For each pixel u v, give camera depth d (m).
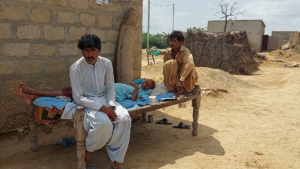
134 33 5.20
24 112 4.15
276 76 13.96
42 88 4.26
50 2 4.12
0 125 3.91
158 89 4.40
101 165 3.38
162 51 23.34
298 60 23.59
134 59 5.70
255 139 4.40
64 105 2.94
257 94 8.00
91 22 4.76
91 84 3.11
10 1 3.69
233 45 14.98
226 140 4.34
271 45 31.83
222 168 3.34
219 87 7.98
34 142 3.73
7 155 3.59
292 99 7.44
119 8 5.20
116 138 2.96
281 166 3.43
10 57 3.83
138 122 5.30
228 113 5.97
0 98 3.84
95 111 2.89
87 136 2.85
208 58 15.26
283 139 4.41
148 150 3.87
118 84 4.03
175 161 3.51
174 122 5.34
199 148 3.99
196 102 4.38
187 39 16.00
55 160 3.49
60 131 4.58
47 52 4.23
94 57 2.90
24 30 3.90
